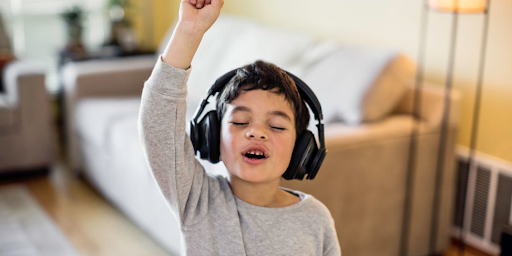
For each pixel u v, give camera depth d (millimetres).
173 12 4023
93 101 2916
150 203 2291
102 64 3199
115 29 3936
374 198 2002
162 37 4211
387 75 2107
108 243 2379
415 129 2051
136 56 3678
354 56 2236
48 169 3186
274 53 2535
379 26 2578
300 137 908
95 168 2824
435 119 2104
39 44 4074
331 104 2154
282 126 861
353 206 1955
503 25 2090
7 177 3100
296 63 2457
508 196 2143
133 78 3166
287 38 2559
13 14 3936
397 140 2006
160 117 792
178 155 820
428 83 2410
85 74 3000
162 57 785
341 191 1907
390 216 2062
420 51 2398
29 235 2439
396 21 2492
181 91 786
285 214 912
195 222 875
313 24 2934
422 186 2115
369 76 2102
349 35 2740
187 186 855
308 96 919
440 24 2312
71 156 3133
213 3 763
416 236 2154
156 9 4176
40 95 3059
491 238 2236
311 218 928
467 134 2295
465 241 2348
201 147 924
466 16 2211
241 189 912
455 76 2295
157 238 2305
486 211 2238
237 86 865
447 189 2188
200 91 2803
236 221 880
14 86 2992
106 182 2713
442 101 2107
